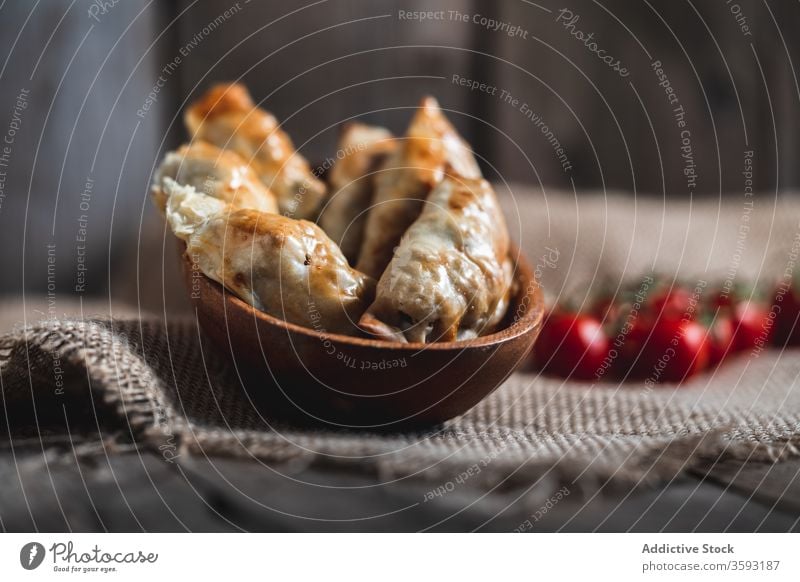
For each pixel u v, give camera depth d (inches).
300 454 14.1
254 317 14.9
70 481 14.5
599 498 14.2
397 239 17.2
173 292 28.9
